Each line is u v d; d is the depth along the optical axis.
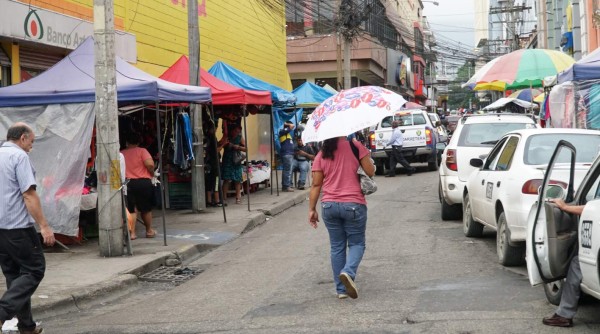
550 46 42.91
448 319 6.33
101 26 9.96
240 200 16.80
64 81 10.97
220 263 10.30
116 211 10.12
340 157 7.27
